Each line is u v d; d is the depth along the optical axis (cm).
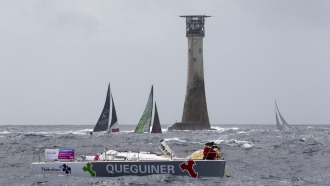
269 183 7675
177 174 7419
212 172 7425
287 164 10975
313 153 14100
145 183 7050
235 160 11919
